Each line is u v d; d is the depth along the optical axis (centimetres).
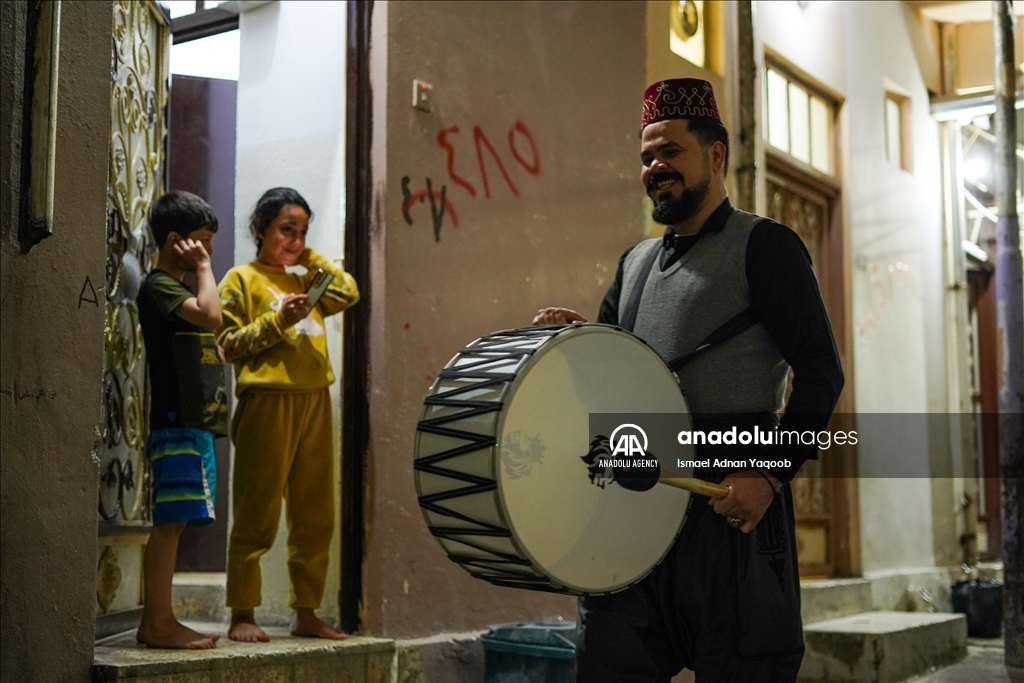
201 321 318
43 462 255
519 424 195
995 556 905
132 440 380
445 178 408
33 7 239
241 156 425
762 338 227
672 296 234
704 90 233
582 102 475
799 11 631
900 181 743
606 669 224
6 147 241
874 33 720
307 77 411
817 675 494
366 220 386
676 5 548
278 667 312
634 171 500
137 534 383
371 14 392
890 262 721
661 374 216
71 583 262
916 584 691
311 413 359
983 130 910
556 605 447
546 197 453
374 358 380
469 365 210
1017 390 485
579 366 204
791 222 631
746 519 212
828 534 649
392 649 353
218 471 451
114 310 364
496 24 435
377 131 388
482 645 391
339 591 372
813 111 655
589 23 482
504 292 430
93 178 275
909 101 763
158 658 286
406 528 382
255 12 428
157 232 335
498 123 433
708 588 219
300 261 373
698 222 236
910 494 720
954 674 505
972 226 886
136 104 390
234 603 341
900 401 718
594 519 204
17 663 245
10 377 246
